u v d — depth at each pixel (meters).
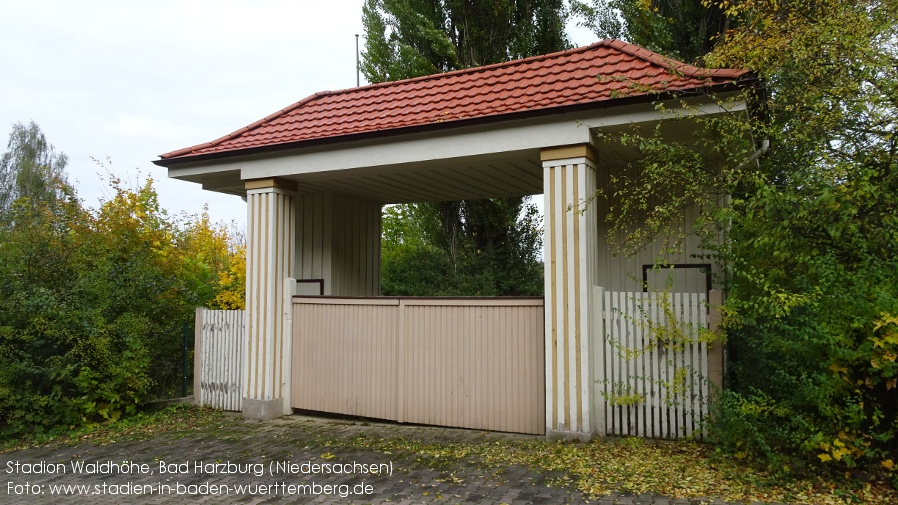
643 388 7.24
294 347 9.60
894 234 5.76
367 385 8.95
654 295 7.25
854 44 6.73
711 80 6.69
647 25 14.45
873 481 5.40
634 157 8.36
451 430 8.23
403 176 9.42
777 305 5.72
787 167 7.42
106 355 9.41
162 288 10.93
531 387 7.81
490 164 8.48
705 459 6.31
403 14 16.42
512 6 16.22
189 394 11.18
